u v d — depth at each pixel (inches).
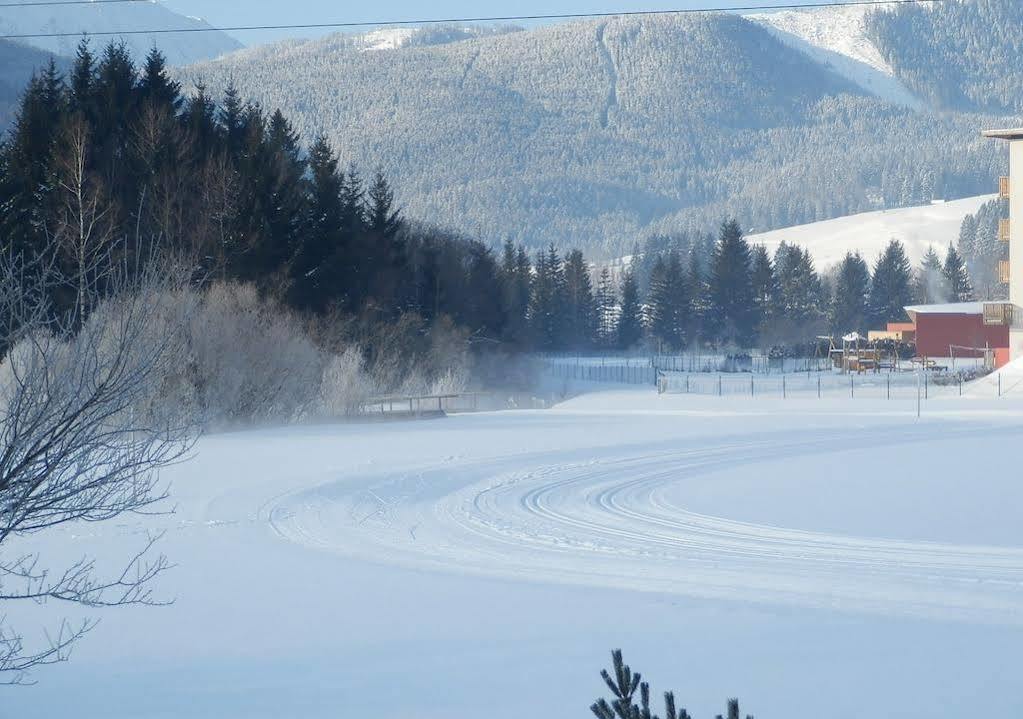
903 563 1316.4
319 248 4726.9
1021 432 3255.4
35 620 1016.9
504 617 1026.1
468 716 738.8
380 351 4817.9
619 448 2810.0
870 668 842.8
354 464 2409.0
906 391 5575.8
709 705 752.3
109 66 4830.2
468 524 1642.5
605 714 428.1
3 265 738.8
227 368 3410.4
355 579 1214.3
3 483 648.4
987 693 775.1
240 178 4343.0
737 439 3068.4
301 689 802.2
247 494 1932.8
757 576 1239.5
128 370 713.6
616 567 1300.4
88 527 1563.7
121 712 753.6
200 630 977.5
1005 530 1557.6
